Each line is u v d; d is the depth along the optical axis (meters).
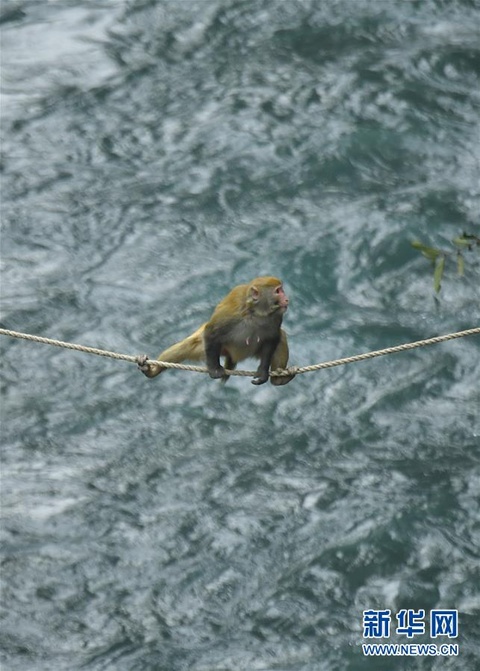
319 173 79.19
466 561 53.19
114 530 54.94
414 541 54.12
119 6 97.00
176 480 57.84
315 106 85.31
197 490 57.22
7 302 68.88
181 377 63.84
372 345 66.12
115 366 64.81
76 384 63.72
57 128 84.00
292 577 52.47
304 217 75.31
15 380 63.91
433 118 84.25
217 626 50.31
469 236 35.62
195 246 73.31
